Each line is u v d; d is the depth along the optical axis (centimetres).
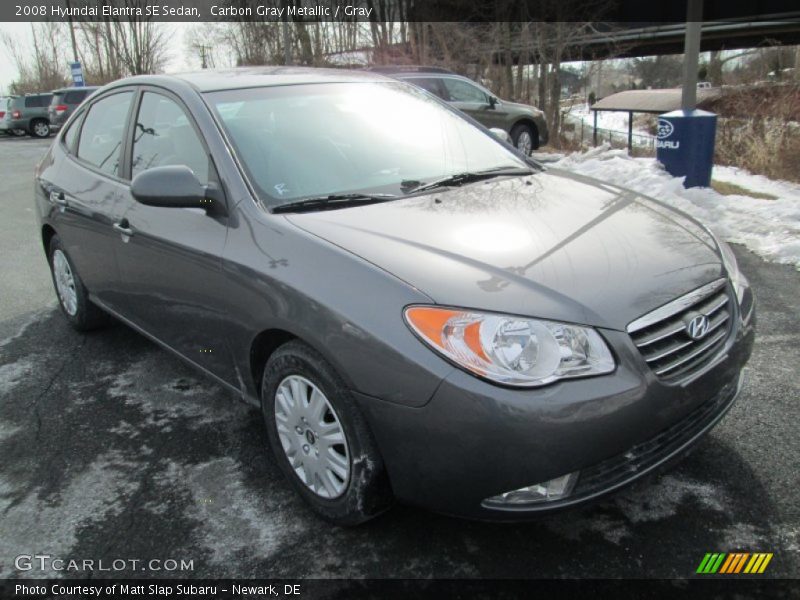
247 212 273
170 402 359
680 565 229
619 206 298
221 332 286
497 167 350
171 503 275
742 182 902
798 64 1216
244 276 262
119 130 375
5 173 1456
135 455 310
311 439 252
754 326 271
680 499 262
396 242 244
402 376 211
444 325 210
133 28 2914
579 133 2058
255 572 237
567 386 205
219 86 331
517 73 1972
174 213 307
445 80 1241
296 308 239
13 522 267
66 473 299
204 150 300
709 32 2947
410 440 214
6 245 732
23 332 467
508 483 206
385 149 330
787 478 271
